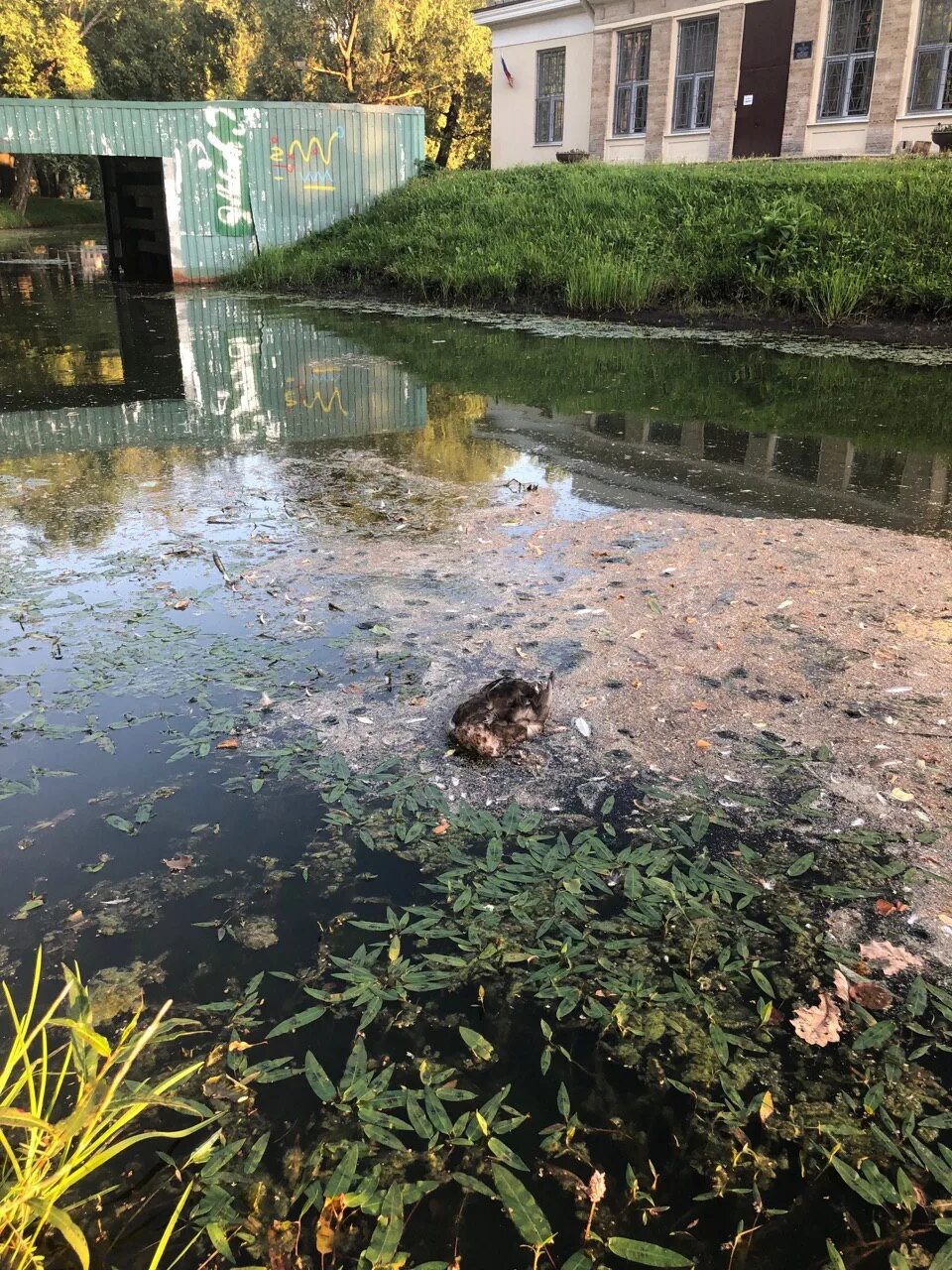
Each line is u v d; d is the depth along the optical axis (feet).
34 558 12.50
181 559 12.41
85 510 14.48
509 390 24.29
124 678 9.37
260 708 8.84
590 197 43.24
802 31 49.26
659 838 7.17
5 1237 4.17
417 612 10.73
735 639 10.03
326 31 86.53
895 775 7.80
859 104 49.32
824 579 11.57
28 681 9.33
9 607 10.94
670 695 8.98
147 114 47.88
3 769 7.98
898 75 46.52
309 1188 4.68
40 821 7.38
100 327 35.60
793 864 6.89
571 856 6.98
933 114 45.88
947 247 31.68
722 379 25.35
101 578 11.77
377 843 7.14
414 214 49.44
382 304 42.16
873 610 10.68
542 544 12.92
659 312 35.45
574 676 9.32
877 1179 4.75
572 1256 4.38
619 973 5.99
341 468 16.92
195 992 5.84
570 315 37.22
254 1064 5.35
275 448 18.43
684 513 14.30
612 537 13.19
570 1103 5.14
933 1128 5.02
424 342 31.71
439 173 55.42
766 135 52.85
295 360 28.76
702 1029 5.60
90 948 6.18
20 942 6.22
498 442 18.98
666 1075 5.31
